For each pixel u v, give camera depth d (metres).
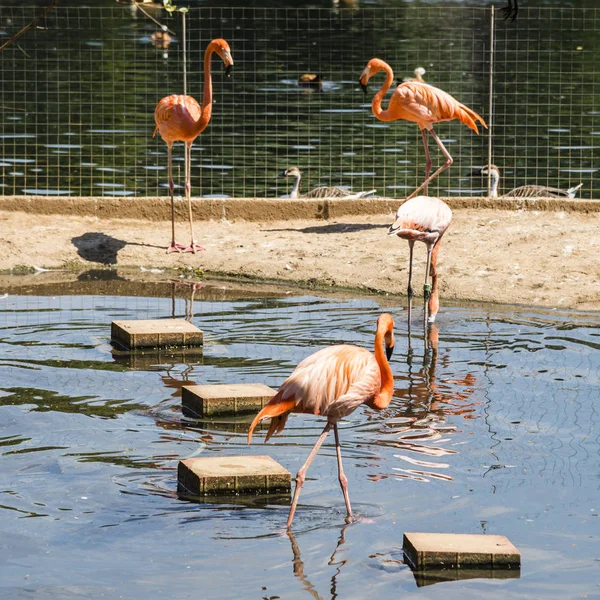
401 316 13.69
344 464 8.65
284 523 7.51
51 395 10.36
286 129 26.80
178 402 10.26
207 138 26.05
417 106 16.56
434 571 6.79
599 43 37.41
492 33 19.33
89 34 38.53
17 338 12.48
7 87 30.22
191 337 12.25
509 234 16.69
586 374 10.99
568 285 14.63
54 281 15.76
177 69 33.12
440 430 9.41
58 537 7.24
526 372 11.09
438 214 12.89
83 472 8.40
